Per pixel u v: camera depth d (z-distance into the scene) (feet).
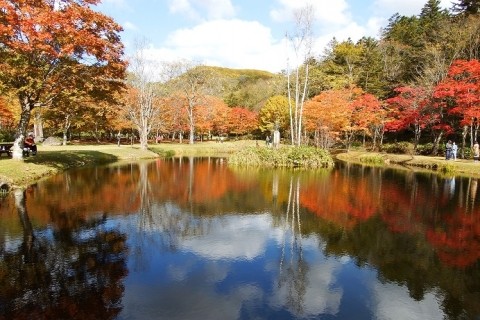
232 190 52.49
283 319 17.70
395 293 20.79
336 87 151.64
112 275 22.12
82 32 53.83
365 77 154.40
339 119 114.52
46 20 49.32
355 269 24.08
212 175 69.31
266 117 184.24
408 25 180.65
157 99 139.44
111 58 60.23
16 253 25.25
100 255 25.27
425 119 101.65
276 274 23.00
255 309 18.65
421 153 118.52
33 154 73.67
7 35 49.24
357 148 141.69
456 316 18.44
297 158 87.45
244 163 89.40
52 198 43.39
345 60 169.27
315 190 53.62
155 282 21.38
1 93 55.67
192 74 162.40
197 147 149.28
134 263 24.11
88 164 85.20
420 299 20.12
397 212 39.73
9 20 48.60
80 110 68.44
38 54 54.75
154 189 52.06
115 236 29.55
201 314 17.97
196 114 171.94
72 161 81.00
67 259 24.41
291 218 36.78
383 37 196.24
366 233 31.89
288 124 175.52
